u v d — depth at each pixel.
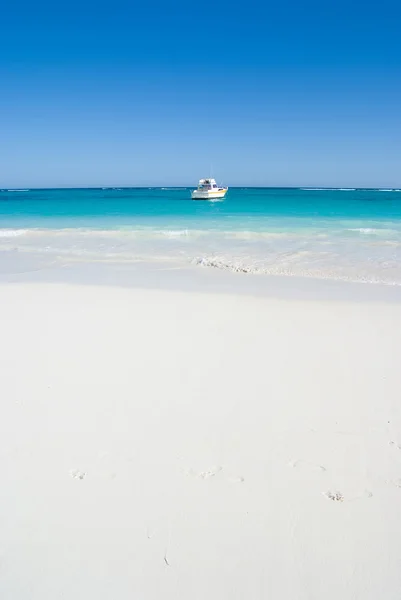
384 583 2.58
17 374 5.25
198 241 17.06
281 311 7.97
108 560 2.70
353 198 54.19
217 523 2.99
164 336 6.60
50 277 11.38
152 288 10.00
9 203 46.22
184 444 3.87
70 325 7.16
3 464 3.57
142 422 4.20
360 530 2.95
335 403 4.59
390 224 21.86
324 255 13.94
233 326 7.10
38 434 3.99
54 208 36.78
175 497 3.22
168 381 5.08
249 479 3.43
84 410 4.41
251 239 17.34
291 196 63.28
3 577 2.58
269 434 4.04
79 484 3.34
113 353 5.93
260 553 2.77
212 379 5.14
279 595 2.50
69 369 5.40
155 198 59.06
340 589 2.54
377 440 3.94
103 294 9.37
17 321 7.40
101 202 47.56
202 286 10.21
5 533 2.89
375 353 5.93
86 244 16.80
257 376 5.23
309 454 3.74
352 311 7.97
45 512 3.07
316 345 6.24
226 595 2.50
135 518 3.03
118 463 3.60
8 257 14.45
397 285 10.21
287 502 3.19
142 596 2.48
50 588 2.52
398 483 3.38
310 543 2.85
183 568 2.66
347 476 3.47
